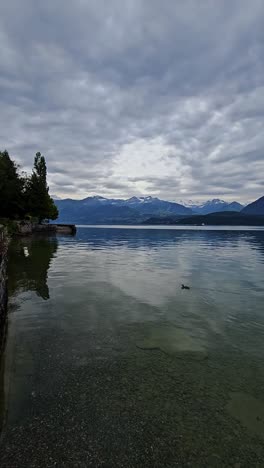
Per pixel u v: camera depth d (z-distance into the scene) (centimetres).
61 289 1401
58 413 502
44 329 891
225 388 587
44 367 659
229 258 2709
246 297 1284
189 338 838
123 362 690
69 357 711
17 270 1903
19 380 604
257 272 1928
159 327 922
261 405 534
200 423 482
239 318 1012
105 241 5303
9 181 6681
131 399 545
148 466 396
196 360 705
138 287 1467
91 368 659
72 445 430
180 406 526
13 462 397
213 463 403
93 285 1497
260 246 4194
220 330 902
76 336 841
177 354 735
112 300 1221
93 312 1062
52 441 437
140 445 433
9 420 482
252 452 423
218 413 509
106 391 570
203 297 1282
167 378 621
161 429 467
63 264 2219
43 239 5144
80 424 475
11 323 941
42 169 8344
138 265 2233
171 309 1109
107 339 824
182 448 429
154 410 514
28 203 7381
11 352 733
